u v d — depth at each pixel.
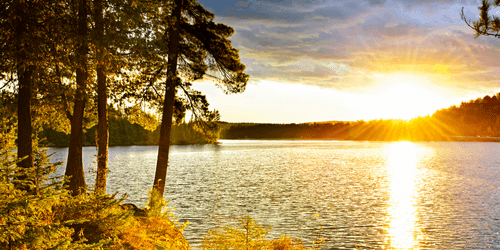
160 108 17.39
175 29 15.37
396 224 26.11
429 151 145.38
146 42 11.77
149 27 11.82
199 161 89.31
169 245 6.80
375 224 26.16
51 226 3.72
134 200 34.00
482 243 21.77
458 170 68.50
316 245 21.02
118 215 5.70
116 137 175.38
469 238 22.78
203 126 18.45
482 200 35.91
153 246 6.38
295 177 56.50
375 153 129.75
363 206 32.75
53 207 5.60
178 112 18.27
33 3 11.05
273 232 23.55
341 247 20.88
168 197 36.94
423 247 21.08
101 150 13.84
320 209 31.16
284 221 26.72
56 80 11.86
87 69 11.99
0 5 10.39
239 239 8.16
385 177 57.19
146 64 13.80
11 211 3.62
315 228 24.80
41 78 11.44
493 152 136.25
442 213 29.86
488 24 9.65
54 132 115.38
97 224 5.55
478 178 55.31
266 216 28.28
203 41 17.38
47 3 11.45
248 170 67.81
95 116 17.00
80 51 11.00
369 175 59.88
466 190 42.88
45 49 11.05
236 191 41.47
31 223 3.78
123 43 11.27
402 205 33.34
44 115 15.67
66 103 12.58
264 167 74.19
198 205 32.56
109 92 15.88
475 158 103.50
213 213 29.06
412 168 72.94
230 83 18.19
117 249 5.37
